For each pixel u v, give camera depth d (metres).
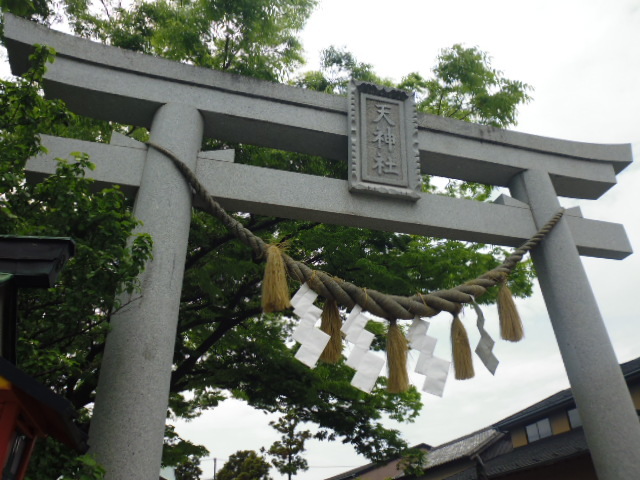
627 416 4.66
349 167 5.21
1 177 3.49
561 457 12.16
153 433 3.59
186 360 7.86
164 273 4.11
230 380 8.62
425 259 7.46
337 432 9.10
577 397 4.93
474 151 5.93
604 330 5.08
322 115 5.50
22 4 5.48
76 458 3.02
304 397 8.57
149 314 3.91
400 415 9.77
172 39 7.41
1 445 2.24
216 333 7.96
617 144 6.55
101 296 3.60
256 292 8.30
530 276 8.22
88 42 4.98
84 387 6.27
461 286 4.56
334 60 8.33
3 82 3.63
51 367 3.60
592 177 6.24
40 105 3.80
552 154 6.26
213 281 7.84
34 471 3.30
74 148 4.53
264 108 5.30
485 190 9.20
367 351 4.05
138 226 4.27
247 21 7.21
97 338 5.13
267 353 8.56
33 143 3.78
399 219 5.16
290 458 25.41
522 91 8.66
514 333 4.55
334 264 7.59
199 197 4.61
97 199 3.79
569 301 5.21
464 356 4.27
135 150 4.70
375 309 4.22
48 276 2.62
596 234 5.83
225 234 7.60
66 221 3.74
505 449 19.06
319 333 3.97
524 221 5.71
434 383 4.09
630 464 4.45
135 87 4.97
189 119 4.95
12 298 2.73
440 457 21.86
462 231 5.38
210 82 5.21
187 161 4.71
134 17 7.83
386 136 5.47
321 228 7.61
